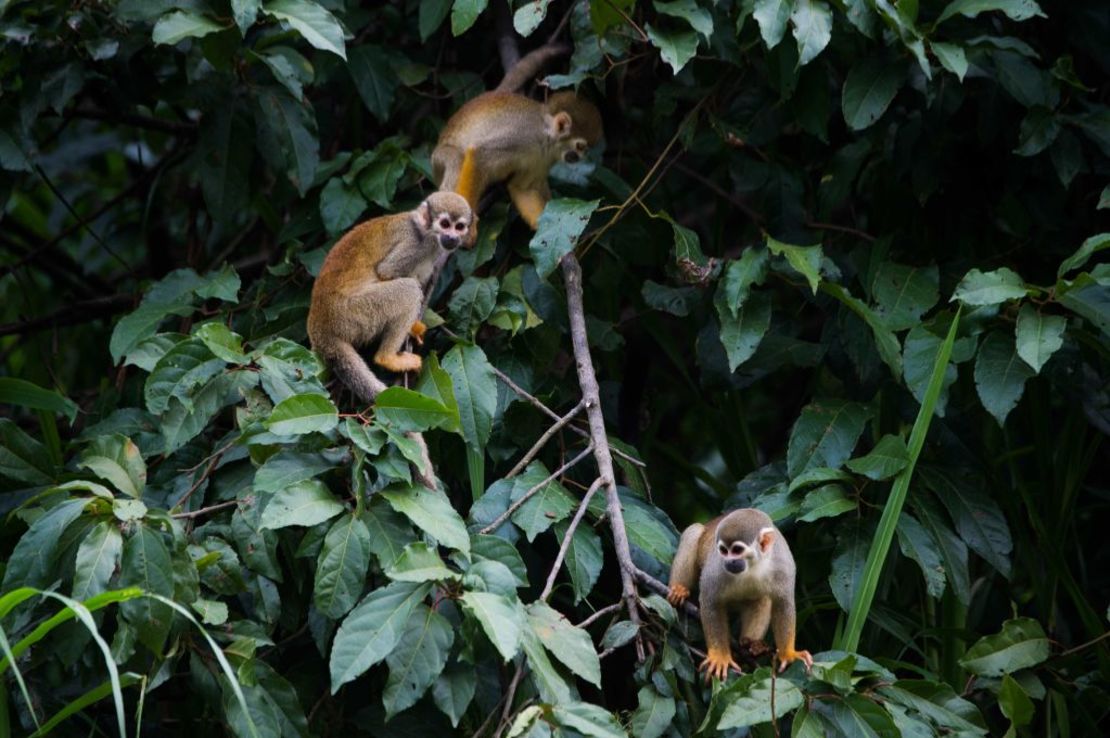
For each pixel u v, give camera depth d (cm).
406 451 796
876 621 948
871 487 943
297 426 789
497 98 1130
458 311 977
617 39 1026
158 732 935
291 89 995
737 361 935
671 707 788
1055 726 1011
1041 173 1068
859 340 1005
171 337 892
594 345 1039
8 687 842
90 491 814
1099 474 1239
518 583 811
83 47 1031
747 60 1060
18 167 1031
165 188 1380
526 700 796
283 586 902
